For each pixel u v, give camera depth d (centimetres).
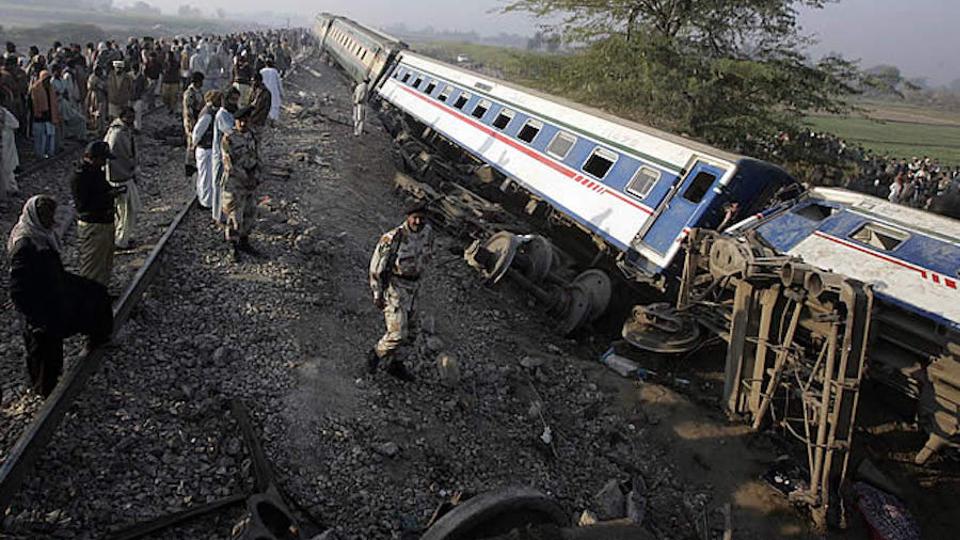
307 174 1545
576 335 1106
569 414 865
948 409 721
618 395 927
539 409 832
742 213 1040
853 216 894
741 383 871
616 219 1191
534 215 1535
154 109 2036
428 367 848
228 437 618
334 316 902
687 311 981
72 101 1528
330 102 2792
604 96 2156
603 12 2253
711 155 1085
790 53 2052
